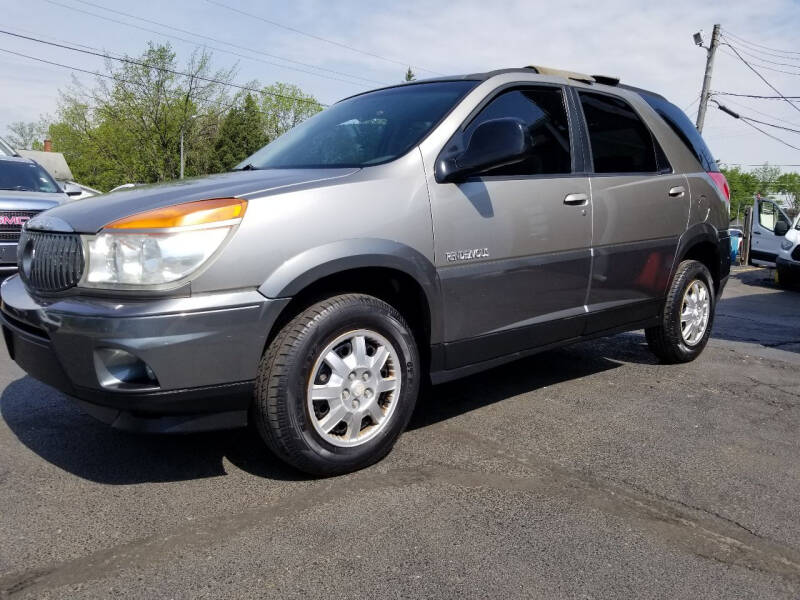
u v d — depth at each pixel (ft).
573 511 8.75
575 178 12.60
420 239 10.10
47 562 7.34
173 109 141.38
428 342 10.58
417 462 10.22
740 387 14.84
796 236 41.04
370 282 10.27
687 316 16.07
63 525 8.17
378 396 9.83
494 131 10.32
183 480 9.47
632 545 7.95
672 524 8.49
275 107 214.28
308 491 9.16
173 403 8.34
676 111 16.37
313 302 9.37
